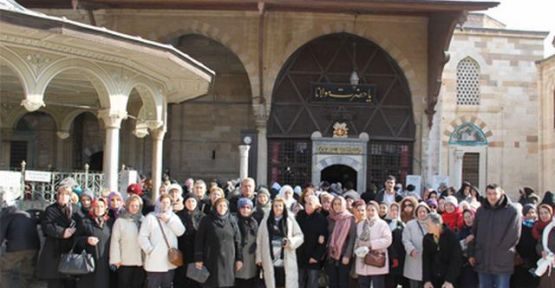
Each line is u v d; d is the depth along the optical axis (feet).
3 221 34.55
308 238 36.68
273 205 35.04
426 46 95.40
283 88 96.12
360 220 36.24
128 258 33.37
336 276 36.96
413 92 95.50
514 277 35.42
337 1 82.79
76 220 33.19
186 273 34.78
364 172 95.86
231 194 46.68
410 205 38.81
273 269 34.73
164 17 92.73
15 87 62.34
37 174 44.19
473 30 114.42
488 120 114.73
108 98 47.70
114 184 48.26
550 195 50.70
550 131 99.25
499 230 33.14
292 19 93.91
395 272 37.14
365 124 96.53
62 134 75.10
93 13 91.76
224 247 33.17
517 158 114.83
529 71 115.34
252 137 80.69
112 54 45.70
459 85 115.14
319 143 95.55
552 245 33.12
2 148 74.64
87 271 32.17
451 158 113.91
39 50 41.88
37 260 34.71
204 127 103.65
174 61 47.80
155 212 34.40
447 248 33.53
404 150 96.63
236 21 92.94
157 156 57.57
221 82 103.86
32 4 89.51
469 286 35.27
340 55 97.04
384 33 94.89
